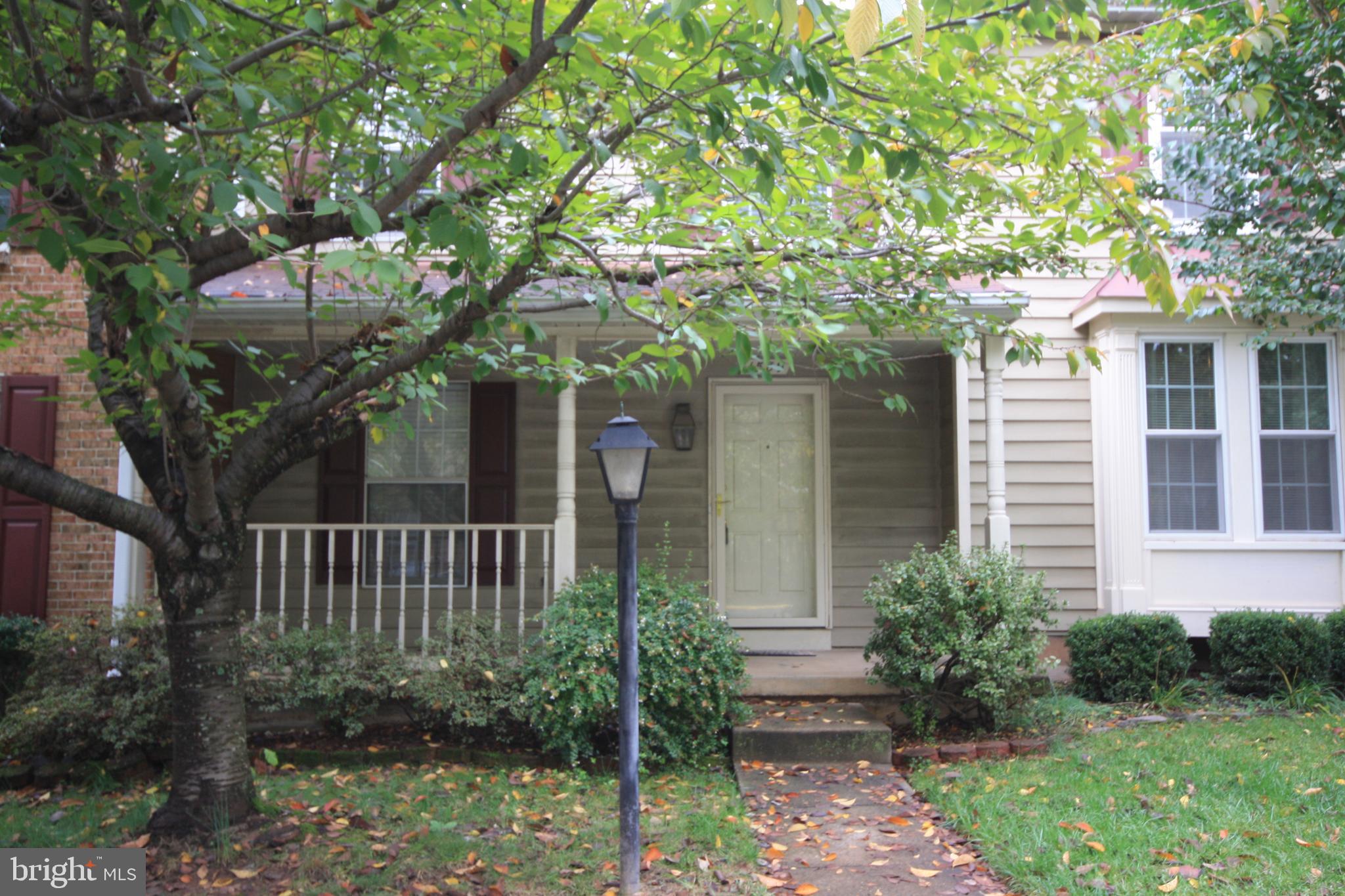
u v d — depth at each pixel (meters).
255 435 4.76
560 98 4.62
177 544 4.66
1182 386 8.27
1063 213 5.97
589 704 5.97
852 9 2.58
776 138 3.55
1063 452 8.47
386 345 5.25
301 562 8.59
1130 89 4.79
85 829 4.98
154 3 3.53
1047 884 4.04
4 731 5.76
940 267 5.25
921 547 7.05
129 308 3.67
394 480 8.79
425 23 4.14
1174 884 3.96
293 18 4.50
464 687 6.42
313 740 6.71
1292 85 6.36
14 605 7.09
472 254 3.43
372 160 4.68
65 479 4.38
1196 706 7.19
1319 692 7.12
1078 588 8.37
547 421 8.88
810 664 7.93
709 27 3.57
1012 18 3.65
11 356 7.22
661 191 4.02
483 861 4.50
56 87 4.10
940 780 5.64
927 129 4.12
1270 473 8.21
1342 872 4.08
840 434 8.93
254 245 3.23
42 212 3.45
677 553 8.82
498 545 7.03
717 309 4.18
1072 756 5.97
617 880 4.31
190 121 3.55
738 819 5.04
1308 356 8.27
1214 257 7.35
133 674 6.06
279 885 4.23
